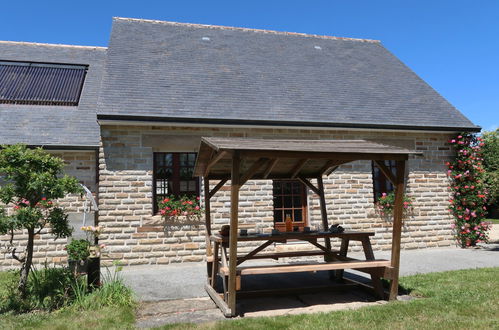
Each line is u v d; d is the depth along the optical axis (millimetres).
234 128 9109
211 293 5719
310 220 9547
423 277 6523
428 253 9469
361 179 9898
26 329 4168
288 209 9758
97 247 6031
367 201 9859
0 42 12414
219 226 8898
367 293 5910
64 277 5516
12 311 4871
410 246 10047
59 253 8508
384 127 9625
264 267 5195
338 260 6480
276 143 5223
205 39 12477
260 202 9203
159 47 11336
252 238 5598
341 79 11680
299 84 10922
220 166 6383
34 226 5273
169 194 9078
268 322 4367
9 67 11164
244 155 4637
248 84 10422
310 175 7059
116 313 4750
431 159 10414
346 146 5402
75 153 8891
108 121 8133
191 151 8945
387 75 12492
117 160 8461
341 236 6004
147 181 8578
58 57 12219
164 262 8523
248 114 9070
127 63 10164
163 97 9117
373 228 9852
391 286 5344
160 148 8719
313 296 5816
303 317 4551
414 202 10156
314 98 10336
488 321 4102
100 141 8445
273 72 11328
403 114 10312
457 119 10586
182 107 8891
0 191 5156
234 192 4684
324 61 12703
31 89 10305
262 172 6809
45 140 8570
